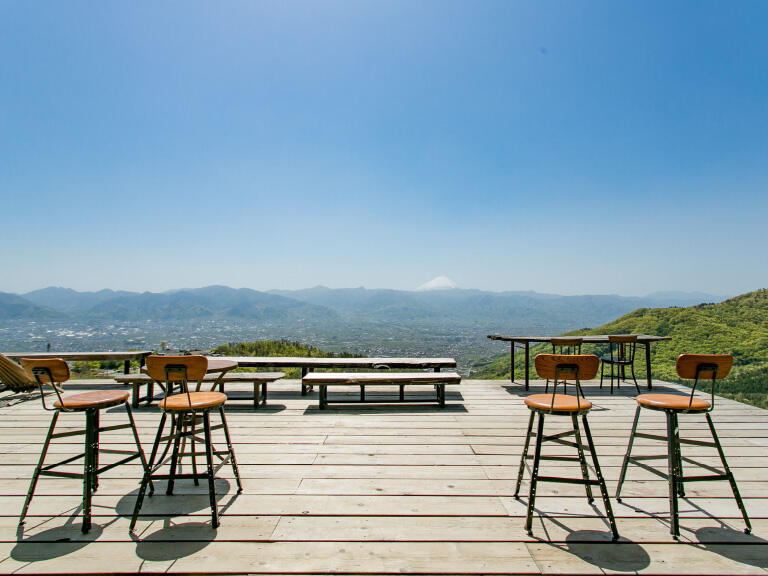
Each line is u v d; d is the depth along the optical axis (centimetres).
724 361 232
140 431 400
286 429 405
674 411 226
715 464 313
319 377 482
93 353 600
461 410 487
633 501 252
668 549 201
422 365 548
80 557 192
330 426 417
